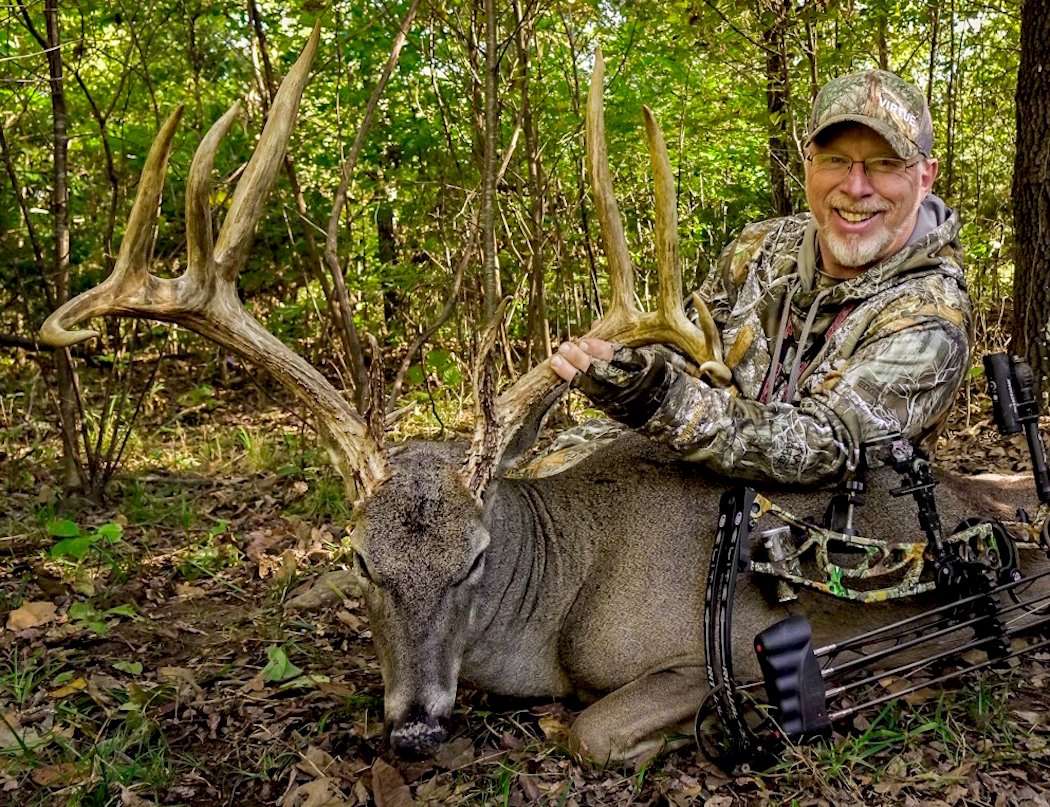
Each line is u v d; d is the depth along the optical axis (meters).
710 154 10.85
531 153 7.94
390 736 3.14
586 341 3.19
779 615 3.70
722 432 3.26
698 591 3.63
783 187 9.82
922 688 3.63
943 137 10.46
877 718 3.38
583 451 4.62
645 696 3.46
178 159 8.41
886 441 3.41
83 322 3.19
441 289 9.04
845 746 3.27
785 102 8.61
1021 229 7.23
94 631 4.57
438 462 3.36
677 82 9.70
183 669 4.18
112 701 3.94
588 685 3.71
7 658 4.32
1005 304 10.34
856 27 8.34
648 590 3.63
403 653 3.21
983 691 3.54
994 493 4.34
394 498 3.25
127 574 5.28
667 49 8.75
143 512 6.27
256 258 10.08
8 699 3.97
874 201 3.61
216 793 3.36
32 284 9.02
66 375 6.54
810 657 3.06
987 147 10.84
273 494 6.80
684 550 3.69
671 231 3.45
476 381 3.35
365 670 4.19
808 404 3.42
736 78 10.07
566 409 8.04
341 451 3.39
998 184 10.85
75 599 4.96
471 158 8.66
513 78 7.38
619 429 4.67
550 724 3.61
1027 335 7.22
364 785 3.34
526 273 8.33
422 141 8.64
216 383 10.88
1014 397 3.58
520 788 3.27
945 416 3.76
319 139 9.12
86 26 7.86
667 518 3.73
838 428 3.35
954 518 3.93
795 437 3.31
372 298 9.27
